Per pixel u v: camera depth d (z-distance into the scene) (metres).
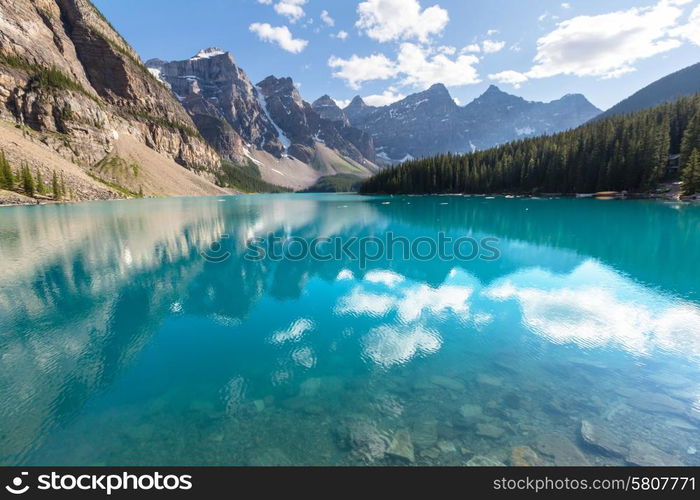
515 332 12.03
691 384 8.53
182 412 7.91
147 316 14.27
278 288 17.86
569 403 7.83
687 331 11.75
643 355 10.14
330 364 10.12
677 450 6.30
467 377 9.16
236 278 19.75
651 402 7.77
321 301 15.84
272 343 11.67
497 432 6.89
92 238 33.03
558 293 16.05
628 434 6.73
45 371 9.95
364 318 13.73
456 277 19.23
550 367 9.57
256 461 6.39
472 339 11.58
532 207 58.88
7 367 10.24
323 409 7.87
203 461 6.43
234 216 54.69
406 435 6.89
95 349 11.40
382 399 8.20
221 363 10.30
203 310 14.90
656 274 18.78
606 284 17.16
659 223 35.69
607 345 10.91
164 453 6.66
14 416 7.86
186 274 20.69
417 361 10.15
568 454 6.27
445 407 7.81
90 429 7.39
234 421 7.52
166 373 9.76
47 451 6.76
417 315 13.91
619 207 51.09
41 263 23.39
